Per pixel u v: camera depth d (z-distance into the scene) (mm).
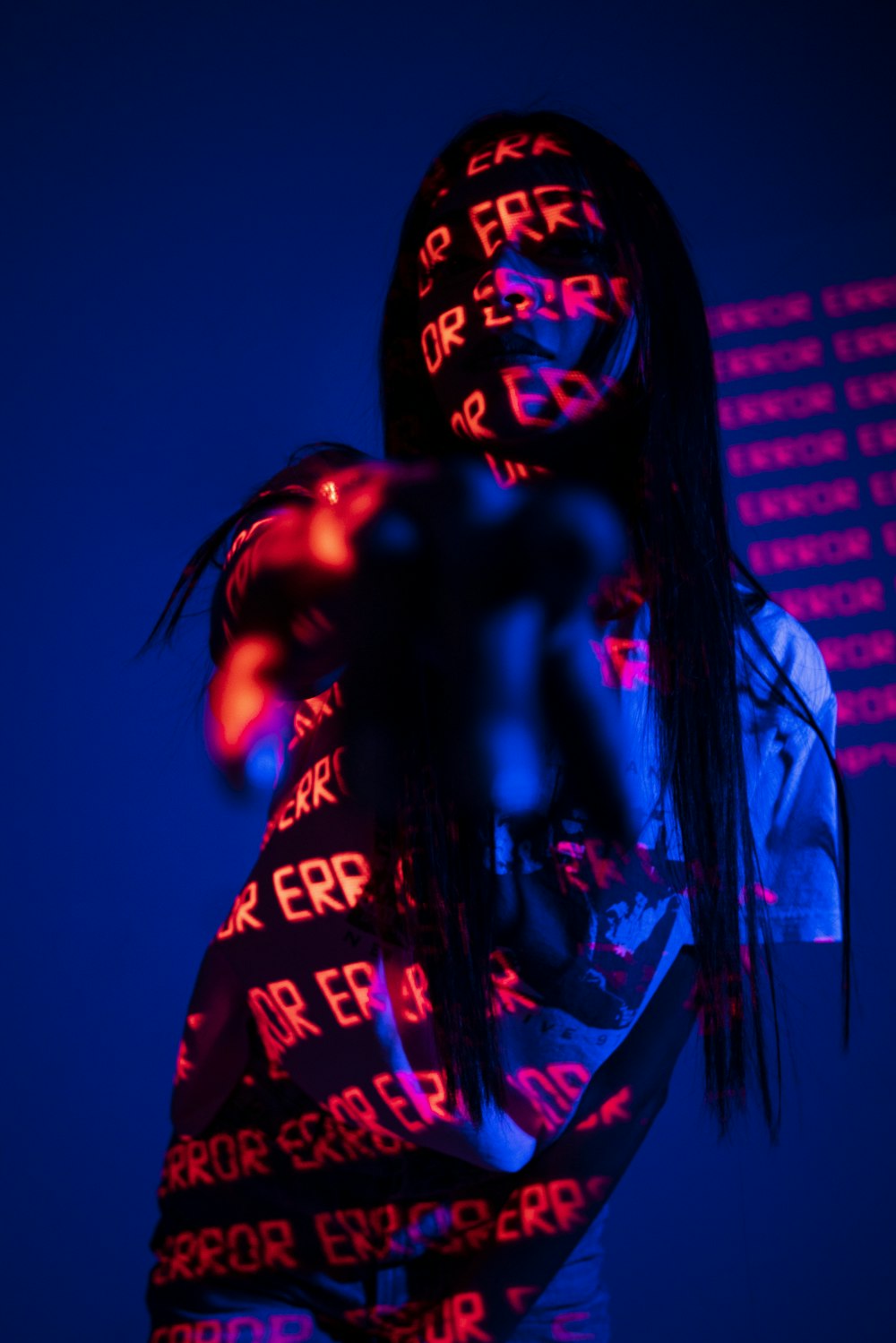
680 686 873
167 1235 926
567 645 832
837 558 2254
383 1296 892
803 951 2125
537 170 865
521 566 704
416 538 693
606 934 856
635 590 875
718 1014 912
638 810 868
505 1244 865
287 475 865
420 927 811
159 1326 909
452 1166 871
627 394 897
